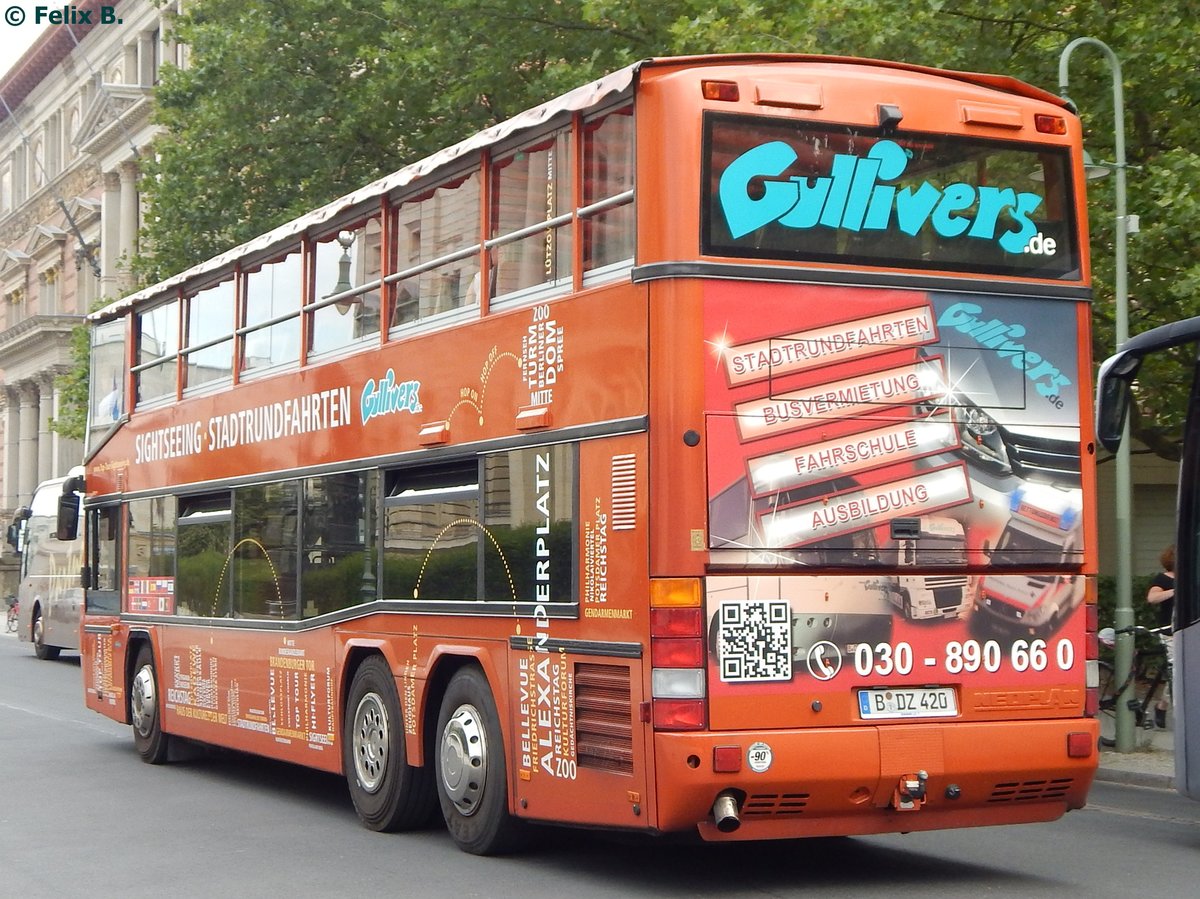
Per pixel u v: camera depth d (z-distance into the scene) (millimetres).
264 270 12672
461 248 9688
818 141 7988
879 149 8109
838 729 7715
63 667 29094
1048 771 8148
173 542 14242
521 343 8867
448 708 9555
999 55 16531
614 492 7953
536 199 8875
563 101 8398
